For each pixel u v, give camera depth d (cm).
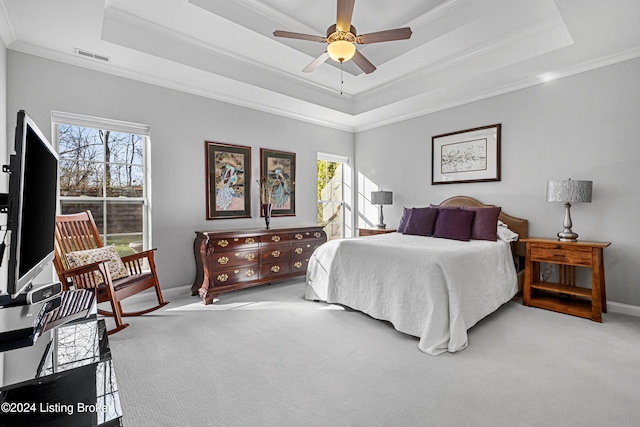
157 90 354
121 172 341
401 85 426
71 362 95
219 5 280
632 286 300
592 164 321
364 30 330
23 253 103
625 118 301
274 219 466
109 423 76
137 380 190
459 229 346
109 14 271
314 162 519
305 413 160
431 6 296
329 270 329
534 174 361
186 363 210
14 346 93
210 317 298
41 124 285
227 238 359
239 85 374
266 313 310
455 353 223
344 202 580
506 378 191
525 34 303
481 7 268
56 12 231
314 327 273
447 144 441
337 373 198
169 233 364
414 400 170
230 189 416
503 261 323
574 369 200
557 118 343
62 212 306
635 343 237
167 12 276
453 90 393
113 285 262
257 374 197
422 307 243
